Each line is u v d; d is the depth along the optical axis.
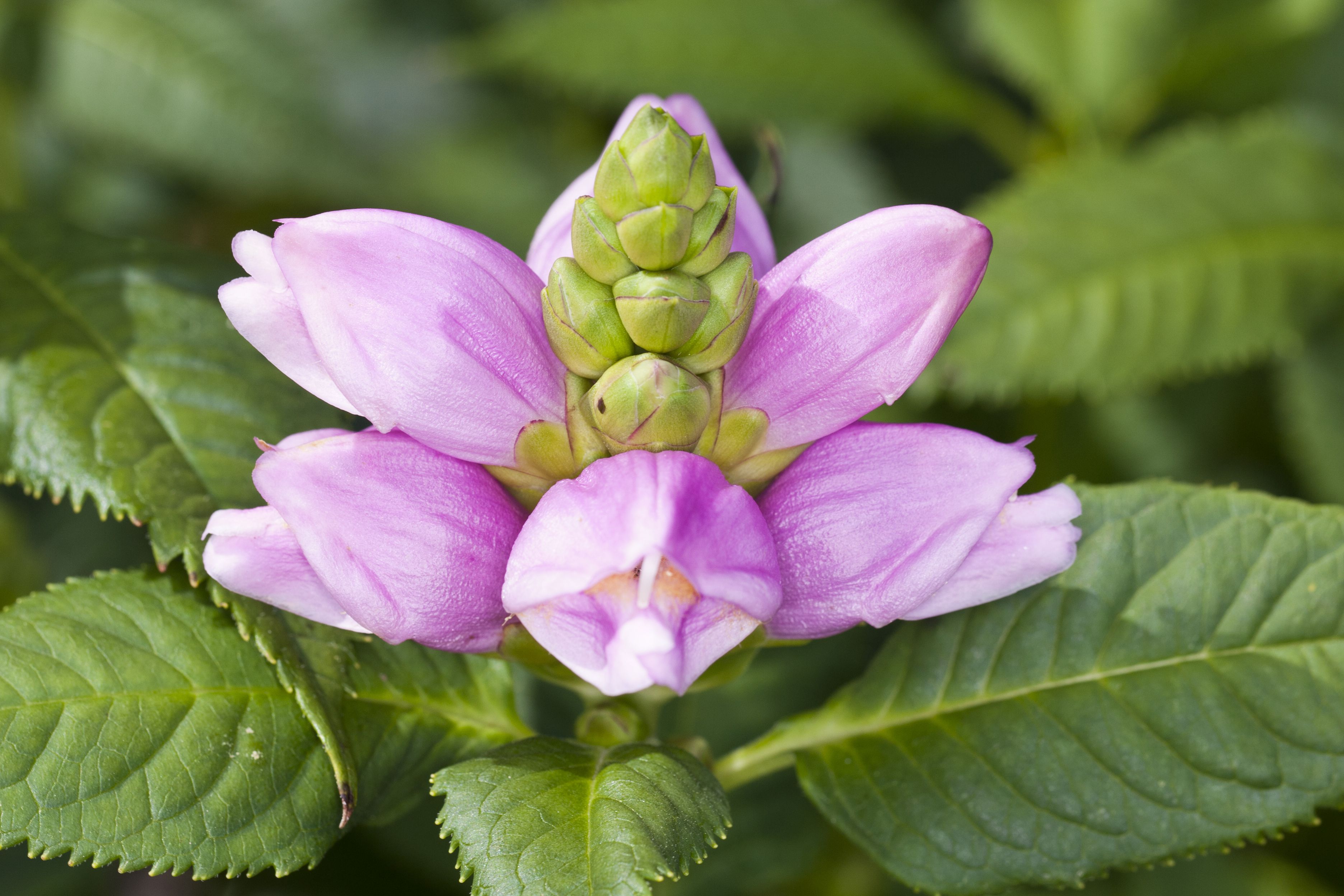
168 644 0.38
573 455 0.36
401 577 0.36
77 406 0.39
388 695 0.38
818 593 0.36
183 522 0.38
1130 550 0.39
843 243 0.36
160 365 0.40
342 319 0.36
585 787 0.36
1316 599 0.39
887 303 0.36
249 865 0.37
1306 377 0.47
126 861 0.37
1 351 0.39
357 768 0.38
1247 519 0.39
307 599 0.36
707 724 0.43
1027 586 0.37
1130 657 0.39
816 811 0.43
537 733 0.41
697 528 0.35
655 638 0.35
